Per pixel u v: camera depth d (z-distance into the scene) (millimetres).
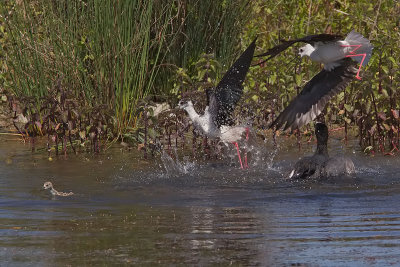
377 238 7547
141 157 13602
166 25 15625
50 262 6738
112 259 6816
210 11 16828
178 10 15820
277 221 8398
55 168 12367
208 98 11742
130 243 7398
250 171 12070
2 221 8461
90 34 15250
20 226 8203
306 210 9031
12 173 11852
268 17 18562
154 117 14148
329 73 9852
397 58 15719
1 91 16750
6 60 16469
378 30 17312
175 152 14000
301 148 14461
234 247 7242
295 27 17797
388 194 10008
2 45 16578
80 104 15516
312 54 9320
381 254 6953
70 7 15281
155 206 9375
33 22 15617
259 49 17562
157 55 15727
